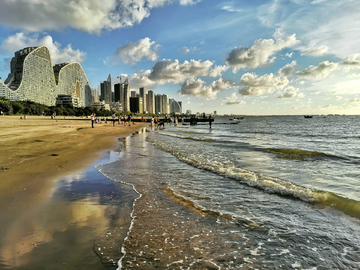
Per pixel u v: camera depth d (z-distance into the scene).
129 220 3.81
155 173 7.49
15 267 2.42
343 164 9.28
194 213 4.21
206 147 15.06
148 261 2.66
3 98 111.94
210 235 3.38
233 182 6.43
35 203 4.35
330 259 2.79
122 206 4.46
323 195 5.04
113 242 3.06
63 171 7.21
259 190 5.68
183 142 18.55
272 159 10.38
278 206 4.58
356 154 12.19
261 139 22.91
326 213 4.19
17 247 2.82
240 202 4.82
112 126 44.16
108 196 5.04
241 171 7.71
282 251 2.97
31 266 2.46
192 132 36.31
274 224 3.77
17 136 17.34
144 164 9.03
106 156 10.75
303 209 4.41
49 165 7.96
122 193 5.29
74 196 4.92
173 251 2.91
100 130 30.75
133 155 11.39
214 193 5.43
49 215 3.84
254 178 6.62
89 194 5.12
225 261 2.72
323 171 7.96
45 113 133.00
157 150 13.42
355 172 7.81
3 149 10.94
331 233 3.44
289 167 8.62
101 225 3.57
